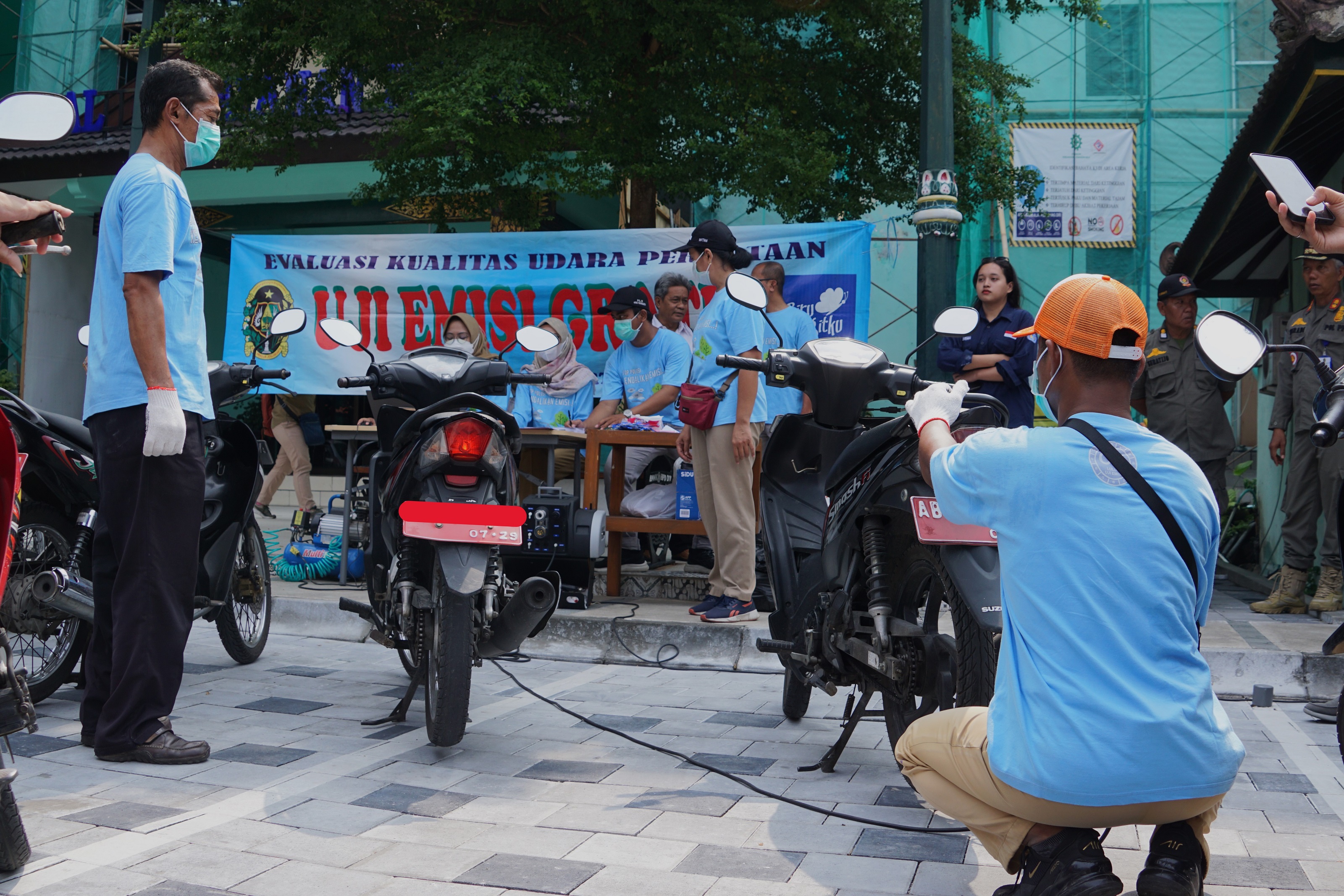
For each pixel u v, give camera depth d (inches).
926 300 252.2
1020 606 77.1
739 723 166.1
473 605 144.6
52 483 167.9
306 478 392.2
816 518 162.4
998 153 466.6
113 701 138.3
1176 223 652.7
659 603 253.0
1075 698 73.2
